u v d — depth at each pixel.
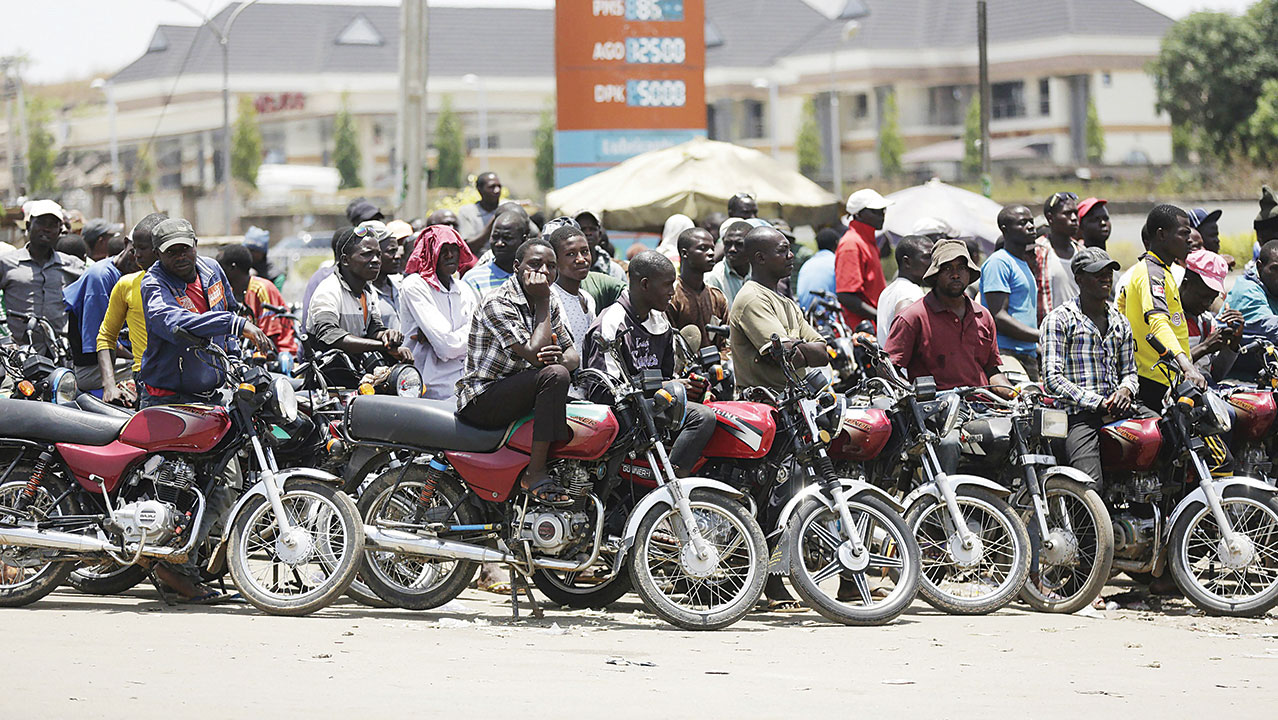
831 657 13.69
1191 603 17.70
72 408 16.41
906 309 17.66
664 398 15.16
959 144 158.00
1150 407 17.92
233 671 12.43
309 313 18.38
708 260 18.72
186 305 16.11
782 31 164.62
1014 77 155.12
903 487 17.31
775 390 16.86
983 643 14.59
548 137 177.25
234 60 172.38
